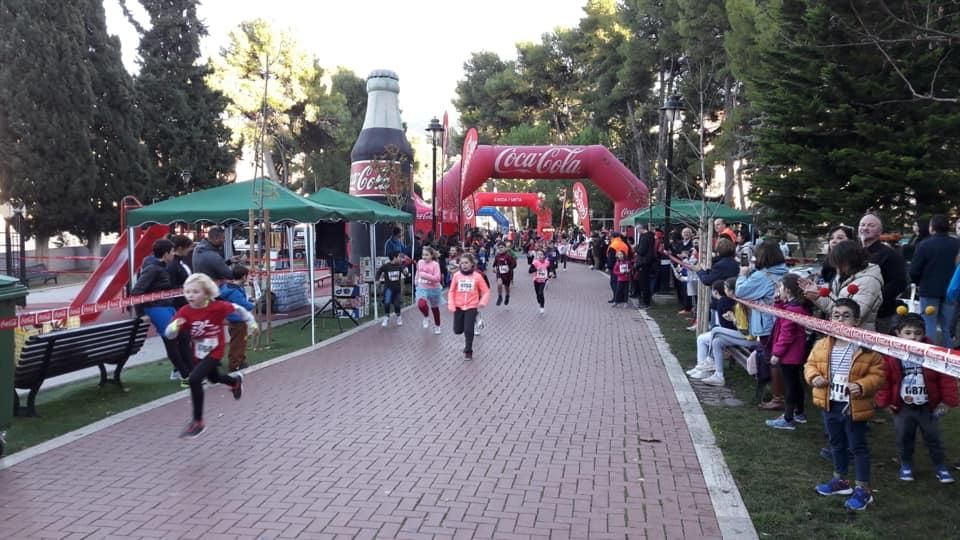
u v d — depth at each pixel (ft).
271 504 15.49
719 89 77.46
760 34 59.47
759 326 24.04
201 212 39.22
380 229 78.33
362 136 83.46
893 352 13.05
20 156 93.86
